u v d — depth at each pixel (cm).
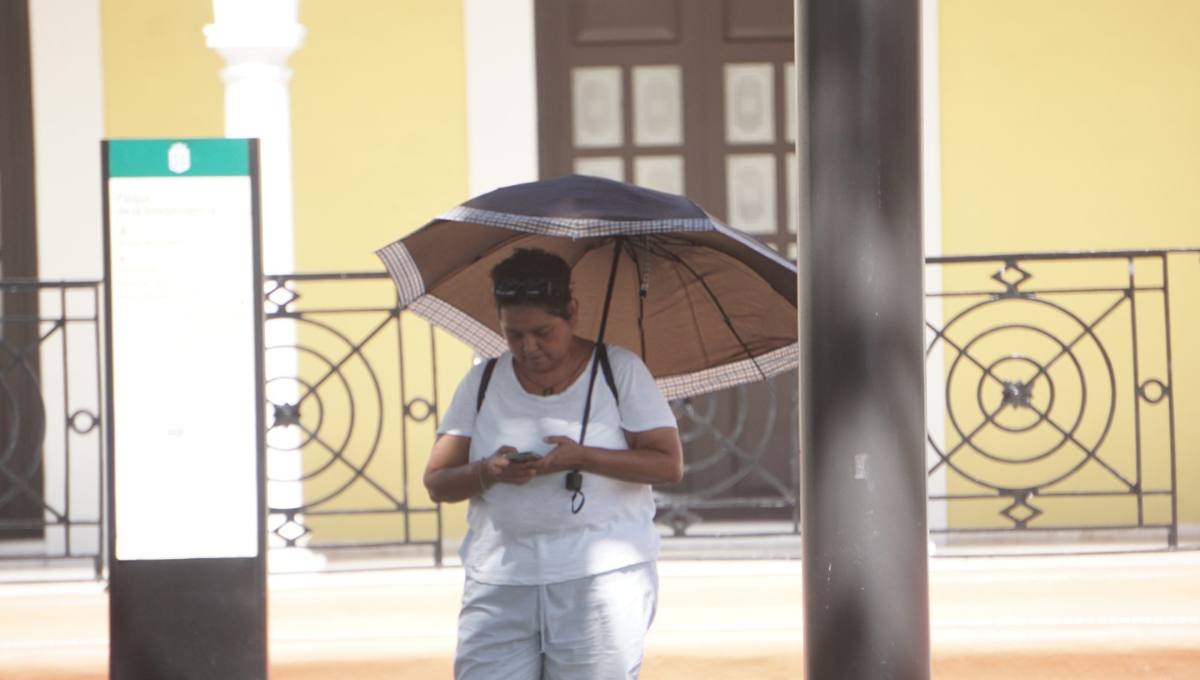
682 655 1772
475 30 2575
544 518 1165
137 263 1237
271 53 2192
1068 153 2584
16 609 1986
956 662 1755
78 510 2553
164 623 1250
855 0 960
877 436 975
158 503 1246
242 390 1246
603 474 1165
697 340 1334
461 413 1229
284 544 2297
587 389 1198
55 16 2547
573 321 1198
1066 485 2572
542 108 2647
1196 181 2581
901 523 983
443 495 1201
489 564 1183
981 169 2588
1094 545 2406
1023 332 2575
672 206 1189
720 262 1267
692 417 2261
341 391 2603
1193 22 2572
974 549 2383
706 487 2647
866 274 968
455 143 2612
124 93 2589
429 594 2027
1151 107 2578
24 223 2606
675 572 2111
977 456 2575
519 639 1178
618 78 2652
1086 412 2578
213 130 2605
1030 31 2577
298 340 2600
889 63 964
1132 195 2584
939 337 2142
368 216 2614
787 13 2638
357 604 1980
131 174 1232
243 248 1241
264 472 1251
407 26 2603
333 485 2602
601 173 2658
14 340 2594
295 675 1786
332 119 2609
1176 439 2584
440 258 1287
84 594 2062
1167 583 1964
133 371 1241
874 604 980
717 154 2656
